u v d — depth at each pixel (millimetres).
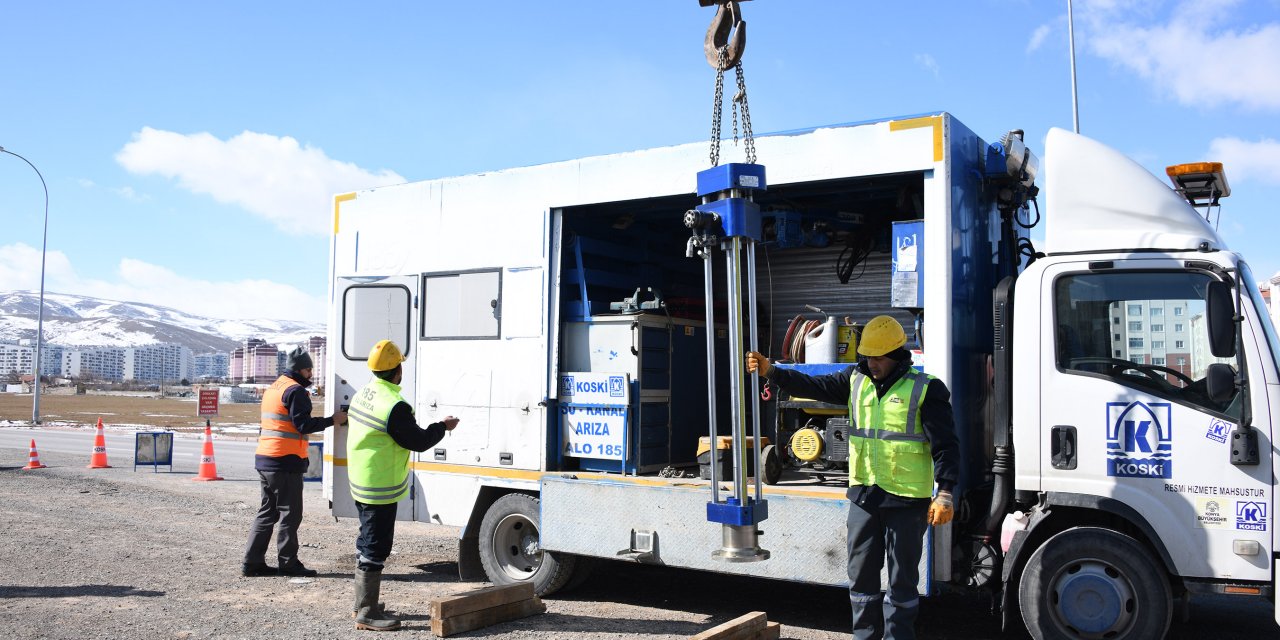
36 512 11219
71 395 110938
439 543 10062
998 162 6477
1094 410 5566
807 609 7156
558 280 7469
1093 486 5531
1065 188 5922
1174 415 5395
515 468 7547
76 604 6809
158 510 11750
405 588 7750
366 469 6379
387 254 8414
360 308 8539
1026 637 6398
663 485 6648
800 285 8234
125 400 87562
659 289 8727
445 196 8102
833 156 6293
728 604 7293
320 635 6172
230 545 9484
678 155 6891
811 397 5535
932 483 5117
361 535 6434
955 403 5914
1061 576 5539
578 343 7562
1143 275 5590
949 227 5930
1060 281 5766
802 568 6031
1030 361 5758
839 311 8016
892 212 7617
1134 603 5375
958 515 5980
